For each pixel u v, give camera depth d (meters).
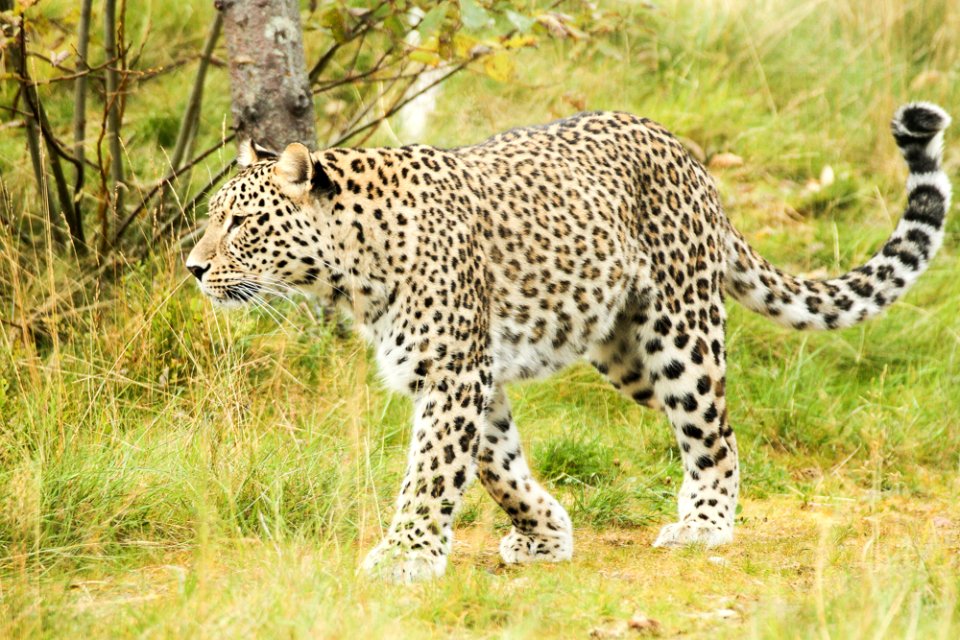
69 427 15.55
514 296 14.97
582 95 22.27
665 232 16.08
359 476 15.51
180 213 20.05
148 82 26.97
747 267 17.20
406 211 14.04
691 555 15.02
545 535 14.89
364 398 18.47
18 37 19.06
